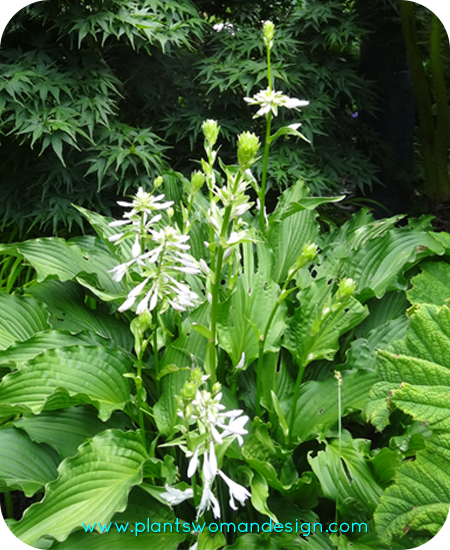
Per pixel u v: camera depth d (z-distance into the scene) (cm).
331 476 115
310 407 130
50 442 123
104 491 108
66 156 195
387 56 287
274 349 131
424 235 153
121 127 199
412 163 306
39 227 207
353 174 242
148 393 138
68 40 208
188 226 116
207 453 95
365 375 131
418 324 113
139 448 116
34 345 132
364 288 143
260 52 228
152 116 244
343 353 147
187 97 236
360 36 250
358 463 118
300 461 132
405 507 105
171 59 233
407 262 144
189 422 95
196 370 96
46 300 148
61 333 135
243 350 132
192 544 115
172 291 105
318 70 240
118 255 148
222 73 223
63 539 99
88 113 186
